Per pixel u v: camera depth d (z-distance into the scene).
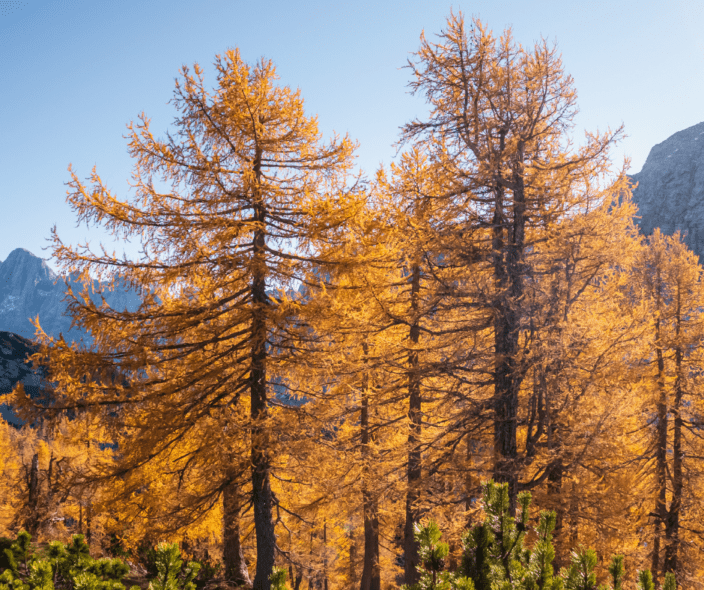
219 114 9.73
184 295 9.88
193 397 9.48
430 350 10.47
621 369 9.22
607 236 9.62
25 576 4.33
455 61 10.45
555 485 9.59
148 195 9.34
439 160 10.30
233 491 10.12
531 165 10.42
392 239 9.97
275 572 2.51
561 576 2.51
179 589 2.99
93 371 8.83
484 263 10.27
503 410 9.68
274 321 9.35
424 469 10.43
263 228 9.59
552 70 10.22
